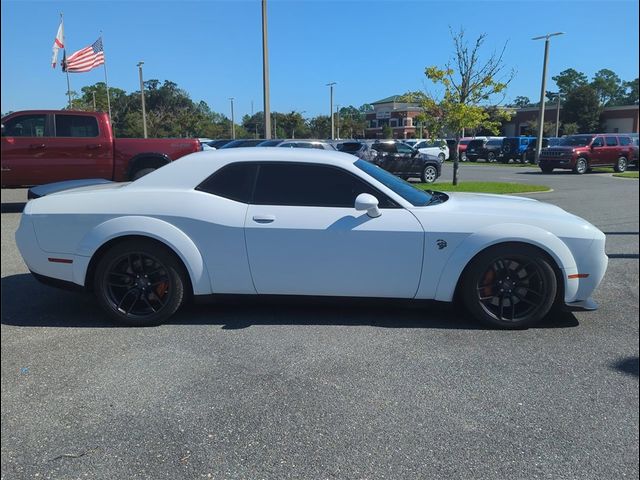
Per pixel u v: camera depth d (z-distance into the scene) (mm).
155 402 3150
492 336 4195
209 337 4156
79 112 10758
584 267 4289
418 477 2482
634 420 2969
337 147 18719
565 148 24766
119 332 4297
